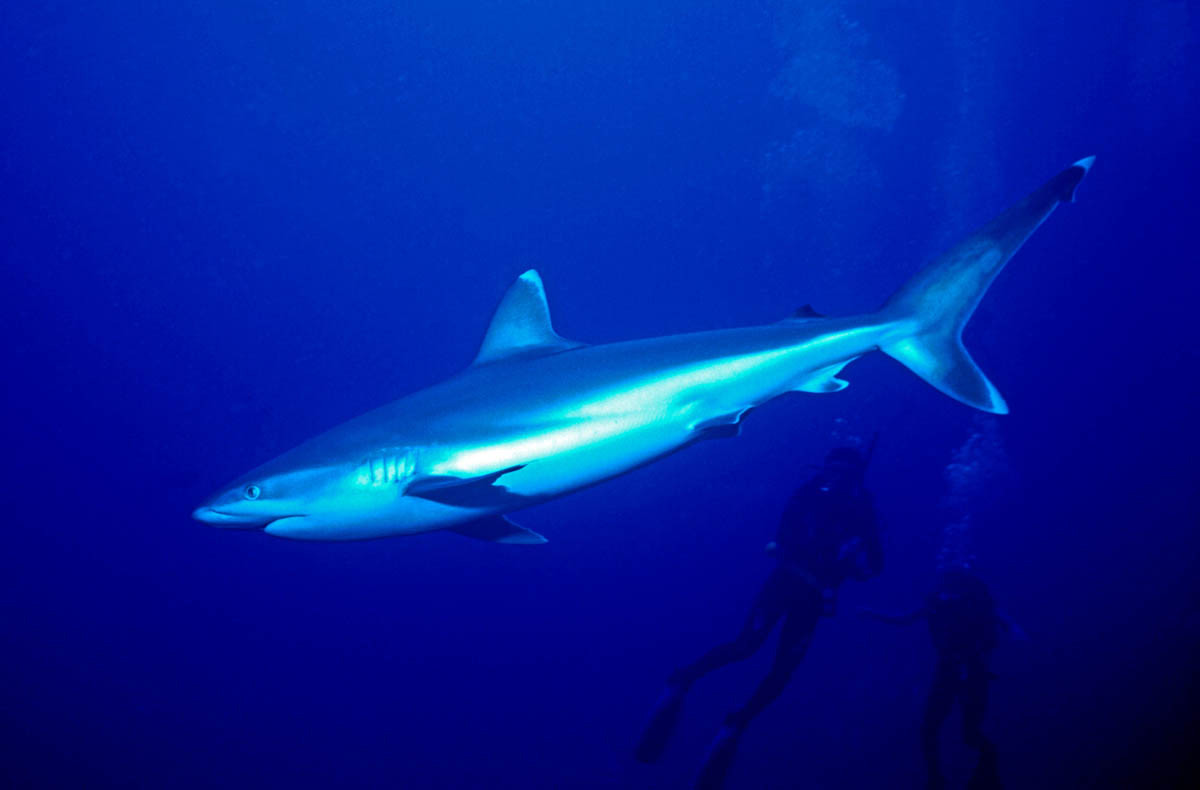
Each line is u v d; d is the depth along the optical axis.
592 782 13.72
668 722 8.45
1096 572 18.22
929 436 37.00
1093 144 50.78
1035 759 11.09
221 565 61.56
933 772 8.79
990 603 8.28
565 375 4.48
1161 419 35.44
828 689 15.77
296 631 42.44
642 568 37.28
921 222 43.88
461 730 18.61
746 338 4.62
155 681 29.58
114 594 62.28
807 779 12.00
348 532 4.45
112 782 16.77
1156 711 11.33
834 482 7.84
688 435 4.51
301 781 15.97
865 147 41.47
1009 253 4.74
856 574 7.92
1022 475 31.67
